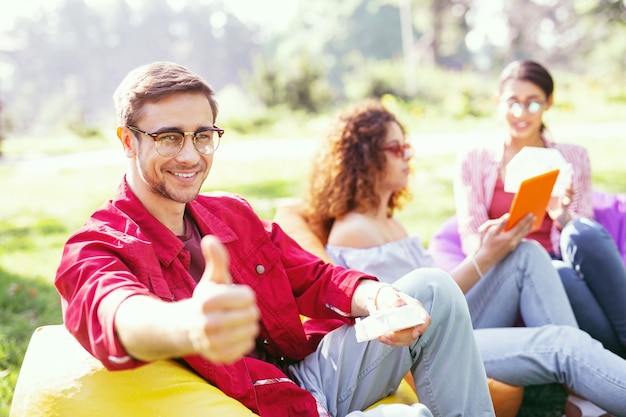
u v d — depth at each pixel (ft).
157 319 4.01
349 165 9.10
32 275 15.56
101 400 5.19
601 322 8.87
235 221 6.50
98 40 186.09
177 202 5.93
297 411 6.05
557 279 8.30
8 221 23.11
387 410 5.41
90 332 4.59
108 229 5.51
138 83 5.62
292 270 6.73
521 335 7.40
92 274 4.91
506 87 11.03
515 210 8.20
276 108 60.70
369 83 62.54
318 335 7.08
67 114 70.69
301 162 33.65
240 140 49.93
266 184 27.50
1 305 13.12
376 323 5.68
